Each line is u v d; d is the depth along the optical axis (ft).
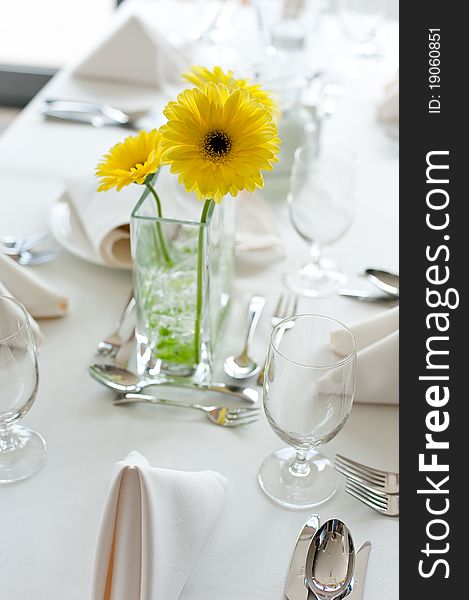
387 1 7.25
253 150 2.60
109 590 2.30
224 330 3.55
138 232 2.98
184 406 3.10
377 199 4.73
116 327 3.54
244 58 6.44
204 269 3.01
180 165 2.59
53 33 10.91
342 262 4.11
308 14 6.42
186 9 7.60
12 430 2.94
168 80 6.16
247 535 2.58
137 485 2.27
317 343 2.75
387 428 3.05
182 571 2.36
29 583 2.40
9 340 2.55
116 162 2.88
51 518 2.61
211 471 2.70
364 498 2.70
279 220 4.50
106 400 3.13
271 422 2.63
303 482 2.76
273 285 3.88
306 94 5.18
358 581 2.41
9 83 9.44
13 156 5.07
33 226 4.32
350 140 5.40
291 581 2.39
